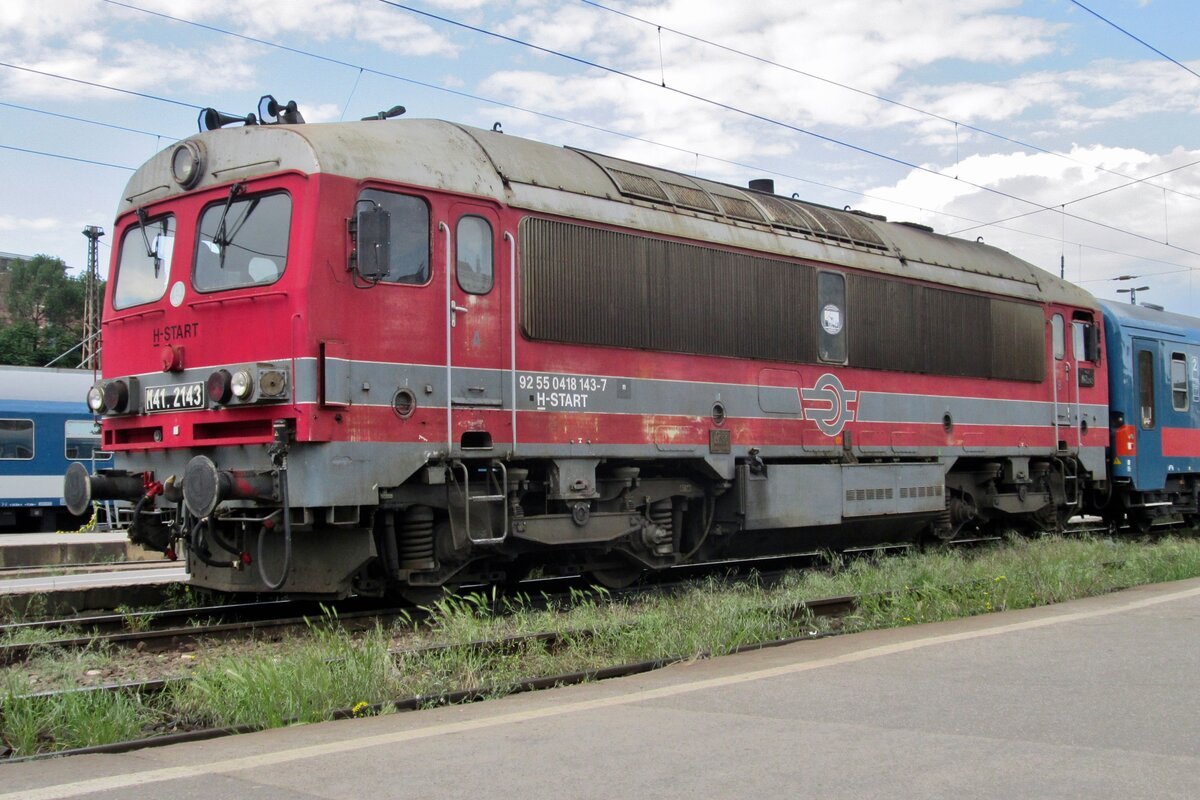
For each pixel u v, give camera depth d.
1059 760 4.61
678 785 4.31
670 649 7.75
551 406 10.13
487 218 9.74
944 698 5.85
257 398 8.50
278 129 9.01
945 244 15.72
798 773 4.45
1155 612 9.03
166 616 9.97
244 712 5.87
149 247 9.91
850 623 9.27
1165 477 18.88
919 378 14.38
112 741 5.55
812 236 13.16
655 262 11.12
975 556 14.26
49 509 26.22
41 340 59.31
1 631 8.73
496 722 5.46
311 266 8.55
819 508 12.70
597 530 10.58
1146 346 18.73
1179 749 4.79
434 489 9.42
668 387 11.22
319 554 9.12
